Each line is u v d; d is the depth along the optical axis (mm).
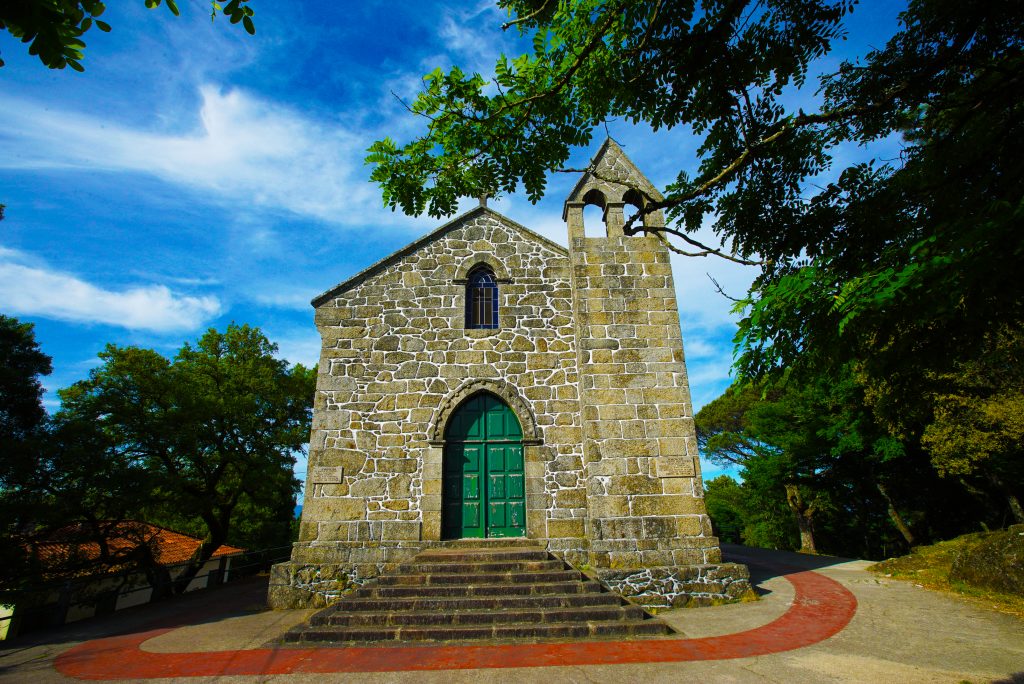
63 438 12664
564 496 10492
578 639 7348
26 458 11836
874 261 4277
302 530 10242
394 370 11234
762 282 5316
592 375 10648
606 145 12414
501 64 5062
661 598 9289
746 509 34344
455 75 5066
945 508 22219
